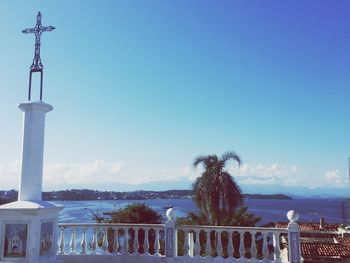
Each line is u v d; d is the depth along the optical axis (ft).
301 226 152.25
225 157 82.84
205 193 80.74
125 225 37.96
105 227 38.14
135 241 37.55
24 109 32.32
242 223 81.82
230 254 35.88
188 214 85.56
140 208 80.12
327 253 86.02
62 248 37.11
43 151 32.71
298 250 33.91
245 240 57.72
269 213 460.96
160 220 81.97
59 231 37.52
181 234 49.34
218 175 81.15
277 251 34.88
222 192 80.43
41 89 33.22
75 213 338.75
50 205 31.63
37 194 31.68
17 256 29.25
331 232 133.39
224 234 58.39
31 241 29.37
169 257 36.09
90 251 37.78
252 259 35.17
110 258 36.99
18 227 29.68
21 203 30.04
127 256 36.94
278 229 35.17
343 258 83.82
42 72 33.53
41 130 32.50
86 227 38.04
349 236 120.88
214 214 80.43
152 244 52.70
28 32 34.47
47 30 33.96
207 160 82.64
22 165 31.60
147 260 36.45
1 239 29.63
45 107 32.68
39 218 30.17
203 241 59.52
